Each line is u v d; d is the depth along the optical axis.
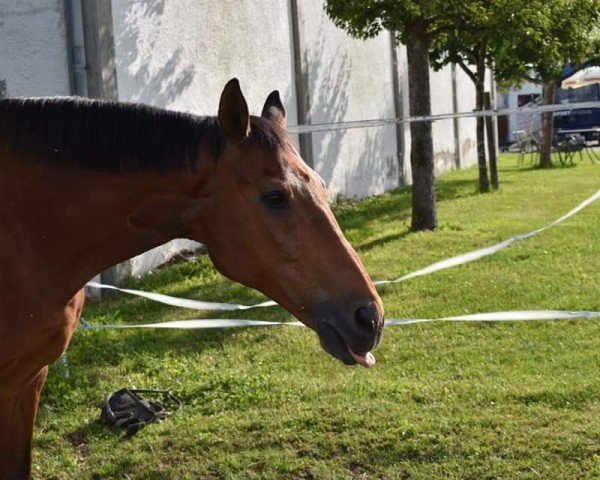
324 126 5.31
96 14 7.94
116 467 4.54
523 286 7.78
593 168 20.14
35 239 3.03
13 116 3.05
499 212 12.64
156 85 9.16
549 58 10.16
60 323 3.11
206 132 2.98
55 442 4.86
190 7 9.73
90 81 7.98
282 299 2.89
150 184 2.98
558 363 5.73
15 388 3.23
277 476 4.36
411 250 9.59
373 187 15.58
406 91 17.52
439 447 4.51
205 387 5.50
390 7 9.23
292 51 12.34
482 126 15.34
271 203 2.84
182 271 8.91
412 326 6.70
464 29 9.86
